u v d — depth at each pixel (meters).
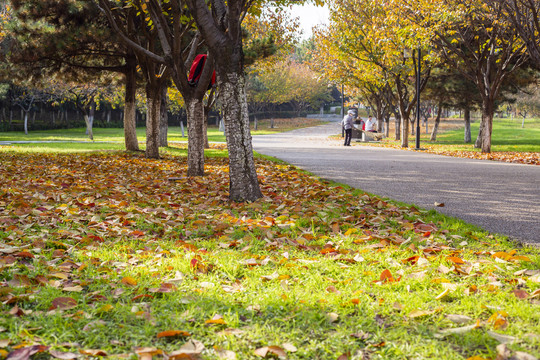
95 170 11.37
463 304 2.83
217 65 6.96
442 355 2.20
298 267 3.57
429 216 5.75
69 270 3.49
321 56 32.09
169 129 79.06
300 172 11.12
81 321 2.54
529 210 6.28
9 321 2.51
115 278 3.32
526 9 16.69
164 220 5.44
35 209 5.77
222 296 2.97
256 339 2.37
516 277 3.36
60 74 17.53
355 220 5.54
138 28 16.62
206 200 7.14
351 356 2.22
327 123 94.62
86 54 16.09
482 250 4.16
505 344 2.28
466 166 13.50
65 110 78.00
